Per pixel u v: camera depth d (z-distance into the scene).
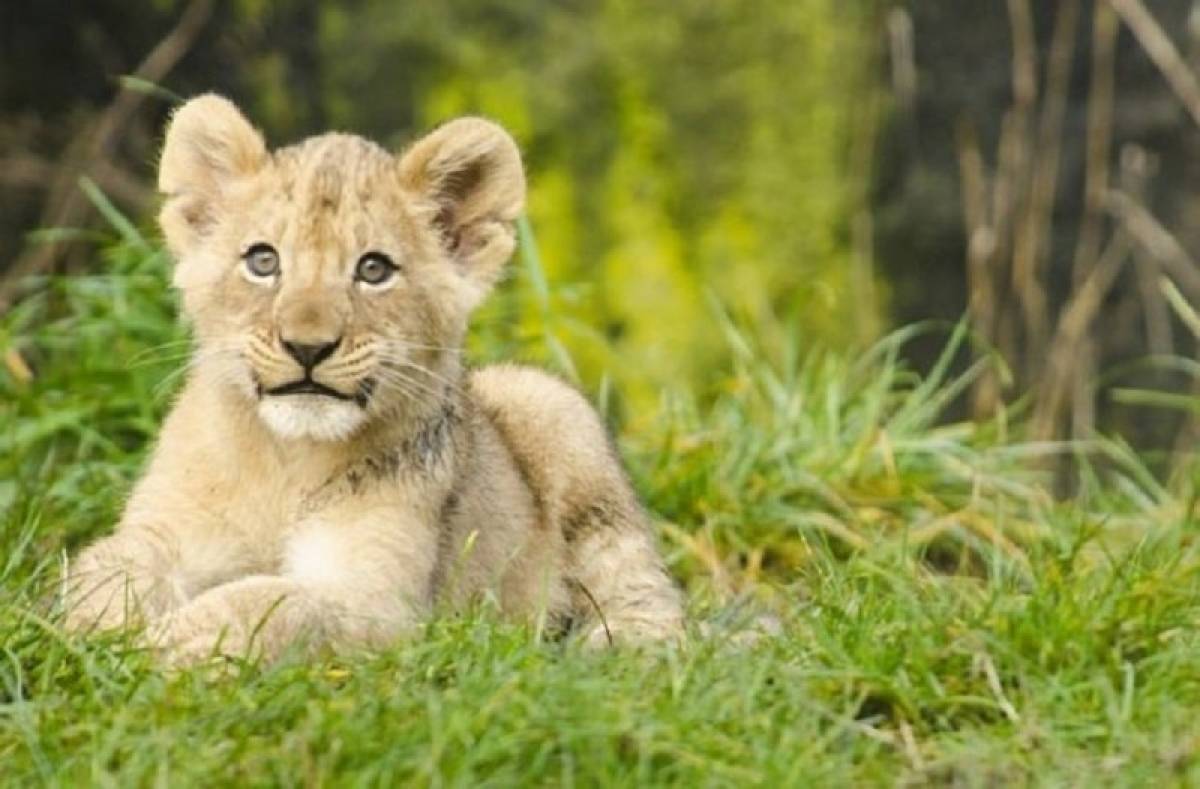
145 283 13.84
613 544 11.64
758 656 9.41
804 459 13.84
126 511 10.82
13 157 18.12
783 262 19.72
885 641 9.62
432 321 10.51
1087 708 9.14
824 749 8.69
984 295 19.41
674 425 13.87
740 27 20.03
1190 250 19.48
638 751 8.36
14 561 10.62
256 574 10.55
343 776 8.12
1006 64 20.03
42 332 13.99
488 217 10.97
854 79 20.09
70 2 18.52
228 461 10.48
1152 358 16.66
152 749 8.30
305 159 10.49
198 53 18.75
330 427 10.11
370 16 19.48
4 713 8.84
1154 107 19.69
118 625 9.70
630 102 19.83
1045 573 10.69
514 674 8.87
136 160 18.14
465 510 10.80
